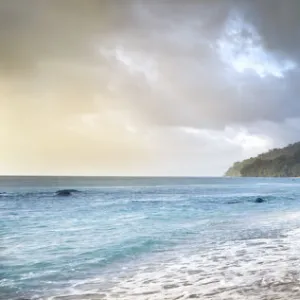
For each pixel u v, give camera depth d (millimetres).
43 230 8195
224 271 4727
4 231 8055
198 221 9930
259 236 7520
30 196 21266
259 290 3840
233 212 12398
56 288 4039
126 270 4797
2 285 4145
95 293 3861
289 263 5168
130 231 8102
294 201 17484
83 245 6477
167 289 3955
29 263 5172
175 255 5734
